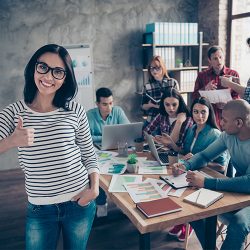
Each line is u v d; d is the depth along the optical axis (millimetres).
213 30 5348
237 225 1793
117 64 5305
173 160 2393
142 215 1623
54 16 4836
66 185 1447
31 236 1488
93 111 3354
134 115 5547
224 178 2061
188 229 2582
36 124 1397
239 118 1950
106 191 1996
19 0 4621
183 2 5531
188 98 5582
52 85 1417
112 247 2676
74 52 4980
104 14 5090
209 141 2549
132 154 2676
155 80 4207
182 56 5578
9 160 4930
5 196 3838
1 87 4766
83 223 1550
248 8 5348
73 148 1482
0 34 4617
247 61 5492
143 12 5309
